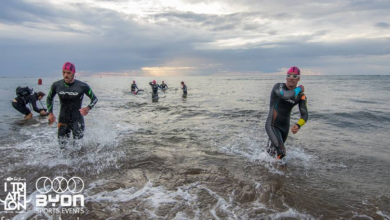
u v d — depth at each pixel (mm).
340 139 5730
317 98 14773
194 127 6934
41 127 6855
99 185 3197
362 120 7848
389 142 5469
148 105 11891
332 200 2883
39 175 3514
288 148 5008
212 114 9133
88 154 4457
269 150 4422
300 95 4148
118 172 3639
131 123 7465
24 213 2549
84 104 12453
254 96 17000
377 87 27359
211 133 6230
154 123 7492
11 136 5793
